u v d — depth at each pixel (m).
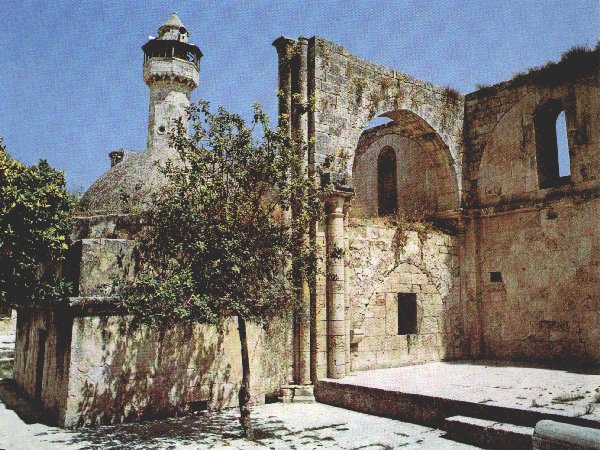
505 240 17.45
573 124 15.90
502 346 17.19
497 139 17.92
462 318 17.94
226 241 9.33
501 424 9.16
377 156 22.16
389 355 15.63
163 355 11.77
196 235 9.53
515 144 17.41
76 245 11.61
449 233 18.14
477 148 18.47
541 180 16.80
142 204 14.92
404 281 16.45
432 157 18.56
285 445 9.21
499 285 17.48
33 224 11.28
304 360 13.65
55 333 11.80
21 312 16.20
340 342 13.71
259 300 9.90
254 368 13.06
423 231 17.23
